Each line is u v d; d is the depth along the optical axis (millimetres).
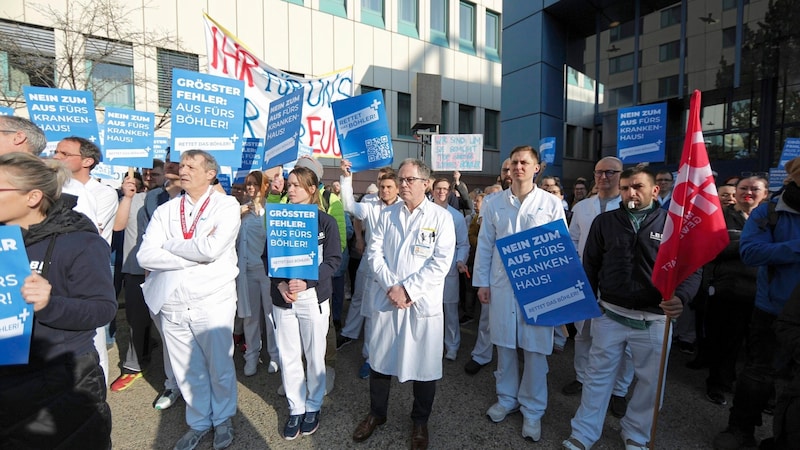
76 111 3338
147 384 3551
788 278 2445
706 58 8922
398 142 12766
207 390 2697
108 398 3293
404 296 2488
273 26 10453
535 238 2707
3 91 7152
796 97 8312
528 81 10398
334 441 2721
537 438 2715
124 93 8672
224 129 3125
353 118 3820
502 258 2766
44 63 7477
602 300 2615
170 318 2539
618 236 2514
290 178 2852
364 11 12125
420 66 13219
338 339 4461
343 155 3916
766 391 2545
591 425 2557
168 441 2719
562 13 10164
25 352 1324
